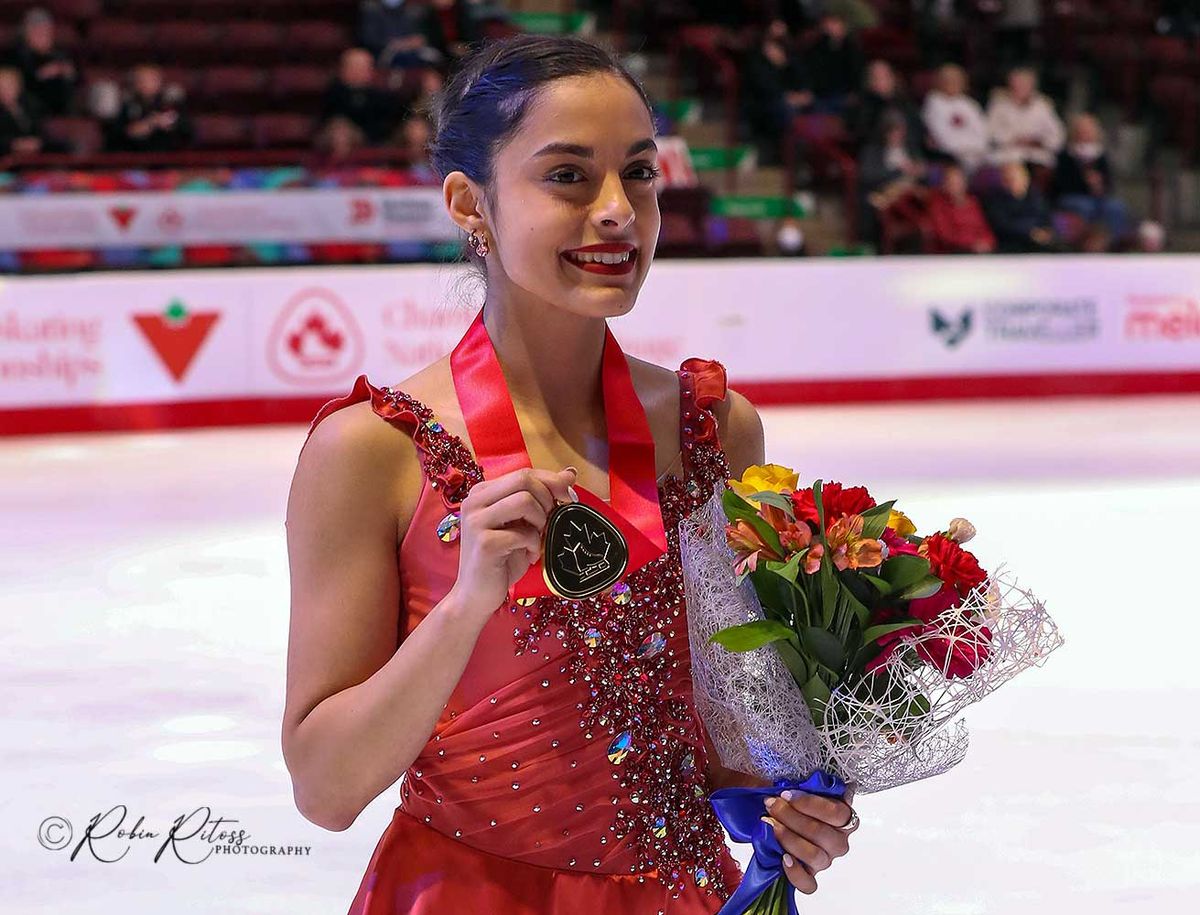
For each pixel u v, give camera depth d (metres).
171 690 11.59
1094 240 31.16
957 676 3.96
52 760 10.07
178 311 25.92
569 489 3.74
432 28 31.45
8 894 8.02
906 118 31.80
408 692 3.77
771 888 4.07
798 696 4.03
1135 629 13.11
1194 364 29.34
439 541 4.04
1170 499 18.81
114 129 28.97
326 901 7.99
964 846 8.64
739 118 33.88
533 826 4.11
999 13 36.28
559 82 3.94
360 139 29.88
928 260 28.34
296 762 4.02
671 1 35.12
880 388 28.39
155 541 17.02
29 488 20.56
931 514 17.66
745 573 3.97
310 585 4.07
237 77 32.62
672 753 4.21
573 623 4.05
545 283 3.98
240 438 25.12
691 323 27.55
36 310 25.27
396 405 4.09
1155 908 7.77
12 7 32.69
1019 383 28.81
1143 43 36.34
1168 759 10.09
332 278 26.45
